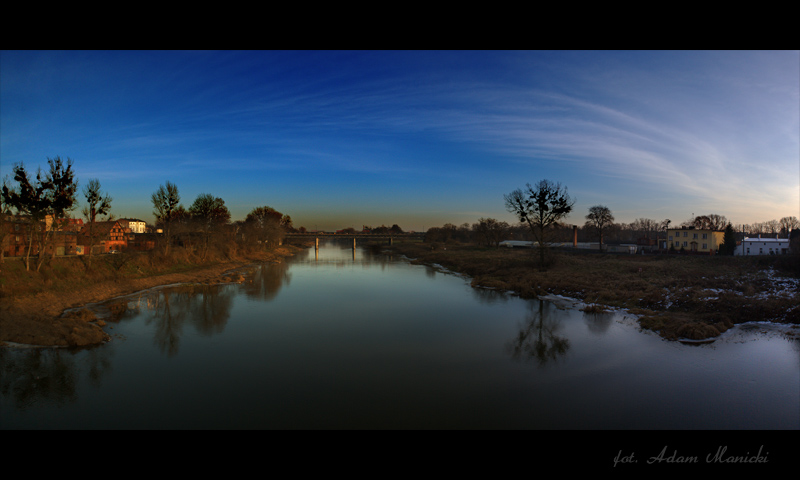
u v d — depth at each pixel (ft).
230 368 65.57
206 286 158.10
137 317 102.01
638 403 52.70
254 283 168.45
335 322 97.35
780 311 89.61
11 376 61.00
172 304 119.75
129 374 62.44
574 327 91.15
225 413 49.90
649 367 65.21
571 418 48.91
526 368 65.62
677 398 54.08
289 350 75.15
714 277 130.62
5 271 108.58
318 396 55.01
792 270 140.46
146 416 48.98
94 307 113.09
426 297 132.67
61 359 68.95
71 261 135.74
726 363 66.18
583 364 67.05
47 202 116.78
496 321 98.07
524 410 51.03
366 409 51.21
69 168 126.41
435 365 67.26
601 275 147.23
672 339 79.36
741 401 53.01
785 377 60.29
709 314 91.20
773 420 48.06
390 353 73.51
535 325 93.61
